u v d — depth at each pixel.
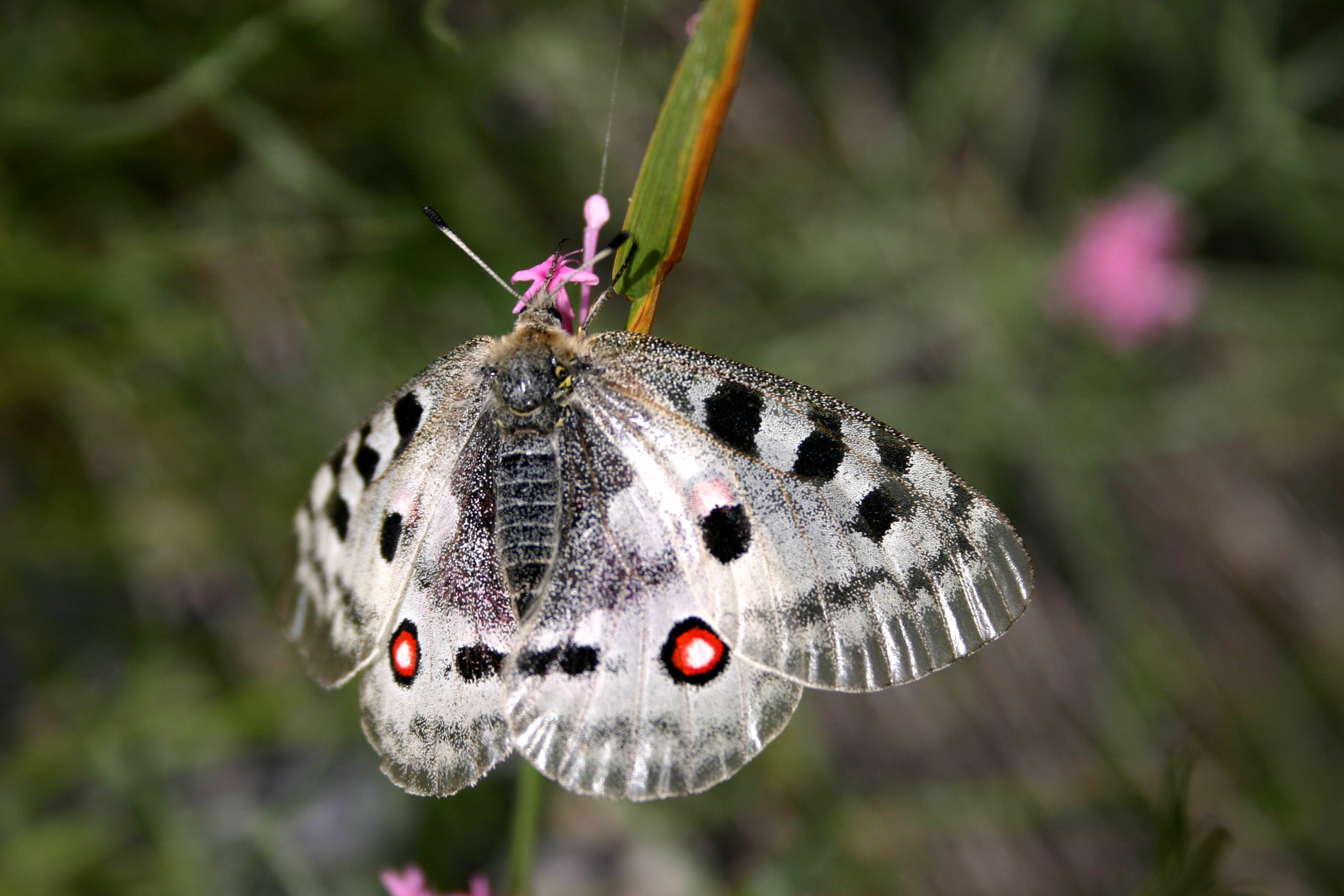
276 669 0.45
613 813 0.45
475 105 0.46
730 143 0.52
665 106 0.37
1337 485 0.57
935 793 0.47
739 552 0.38
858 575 0.38
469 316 0.46
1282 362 0.55
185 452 0.45
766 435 0.38
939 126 0.53
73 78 0.44
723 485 0.38
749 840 0.45
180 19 0.44
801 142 0.54
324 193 0.44
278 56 0.44
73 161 0.44
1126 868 0.48
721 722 0.38
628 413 0.38
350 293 0.45
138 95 0.44
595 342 0.38
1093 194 0.56
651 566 0.38
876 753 0.48
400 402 0.39
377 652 0.38
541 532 0.38
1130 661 0.52
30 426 0.44
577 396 0.38
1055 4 0.51
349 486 0.38
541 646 0.38
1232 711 0.52
